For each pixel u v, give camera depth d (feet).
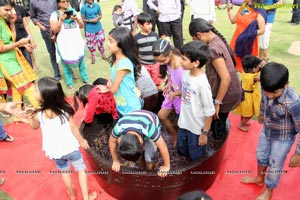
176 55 9.12
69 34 15.01
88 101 10.35
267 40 17.67
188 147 9.19
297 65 17.48
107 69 18.75
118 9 20.18
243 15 13.48
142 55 13.43
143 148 8.02
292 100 7.12
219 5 33.99
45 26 16.06
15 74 12.41
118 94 9.51
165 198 8.70
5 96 14.61
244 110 11.55
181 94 9.28
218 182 9.77
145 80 11.33
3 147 11.89
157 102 11.96
